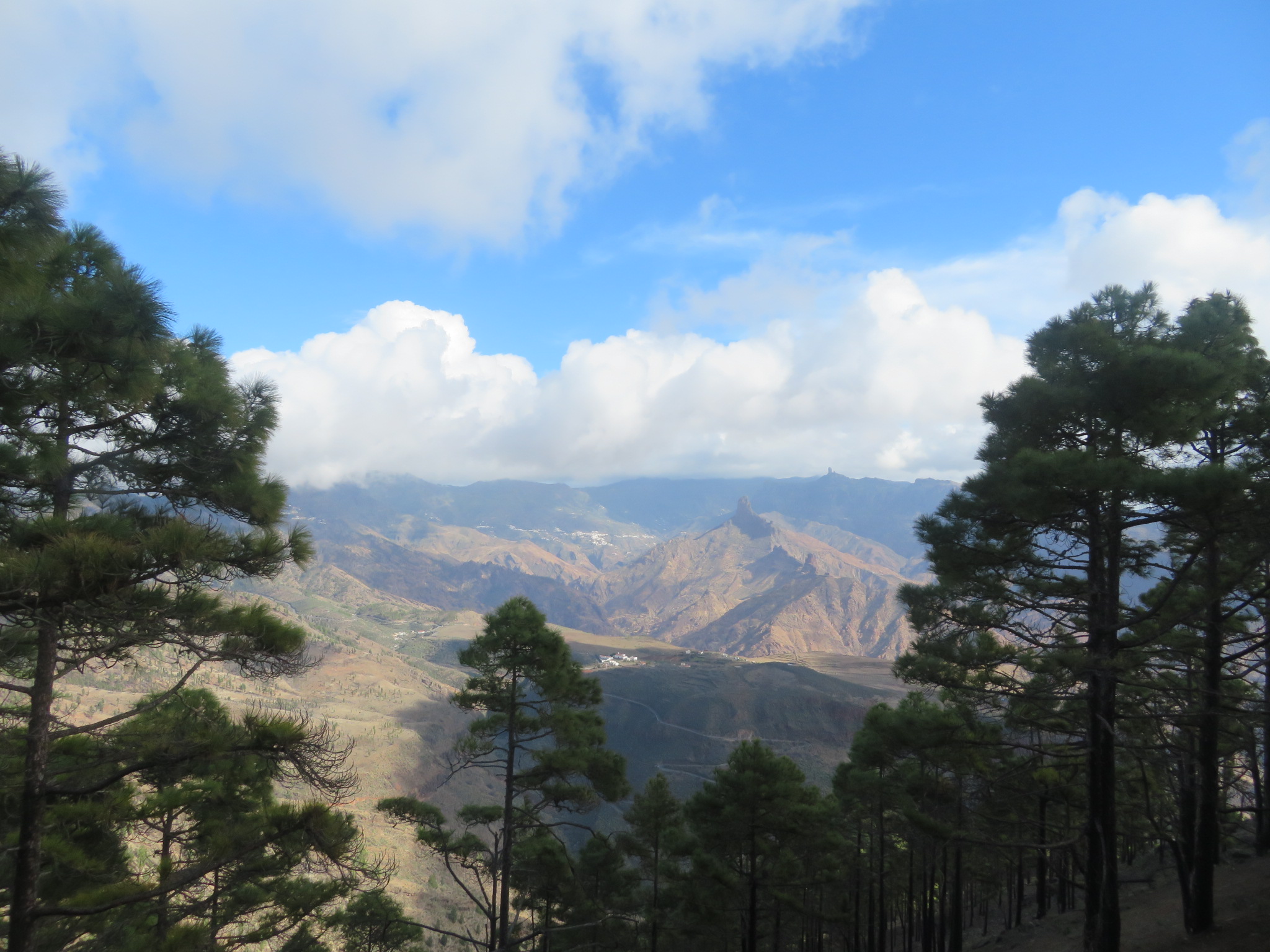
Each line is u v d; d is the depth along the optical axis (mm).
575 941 29641
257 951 20797
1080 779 26625
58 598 8555
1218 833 25406
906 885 35156
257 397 11742
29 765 9273
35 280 8508
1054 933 24500
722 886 27297
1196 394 15766
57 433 9961
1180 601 20422
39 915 9180
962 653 18547
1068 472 15031
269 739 10180
